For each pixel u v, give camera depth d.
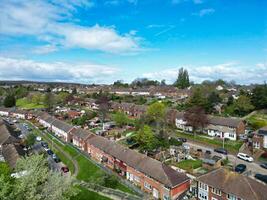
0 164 49.22
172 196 46.66
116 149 65.88
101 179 55.50
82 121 112.44
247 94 120.75
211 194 44.59
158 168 51.09
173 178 48.19
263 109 106.62
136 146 77.56
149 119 99.69
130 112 130.88
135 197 49.22
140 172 54.31
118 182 56.81
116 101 165.12
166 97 179.62
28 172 27.83
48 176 30.19
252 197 38.44
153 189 50.72
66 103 179.12
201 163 62.28
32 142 84.50
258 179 52.47
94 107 154.62
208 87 152.88
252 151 69.56
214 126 89.31
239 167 57.34
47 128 116.19
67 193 32.44
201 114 90.06
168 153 70.75
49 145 89.44
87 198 49.94
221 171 45.78
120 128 103.56
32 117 143.62
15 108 165.62
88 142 78.81
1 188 21.92
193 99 109.44
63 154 79.81
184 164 62.06
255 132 74.12
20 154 66.12
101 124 111.19
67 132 93.75
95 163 68.75
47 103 166.38
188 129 97.50
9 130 94.81
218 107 116.00
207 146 78.31
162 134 79.25
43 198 26.47
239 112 106.88
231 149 73.12
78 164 70.75
